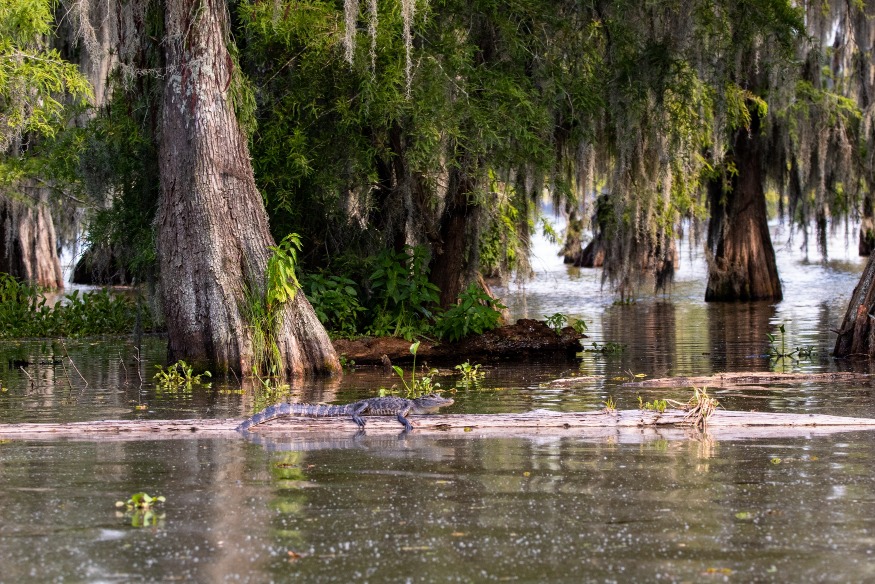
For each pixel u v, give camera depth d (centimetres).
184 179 1717
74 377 1742
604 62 2308
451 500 854
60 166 2144
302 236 2072
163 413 1342
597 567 690
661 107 2362
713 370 1769
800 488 887
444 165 2047
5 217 3969
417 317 2106
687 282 4525
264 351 1714
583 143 2281
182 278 1725
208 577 675
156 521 798
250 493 881
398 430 1187
